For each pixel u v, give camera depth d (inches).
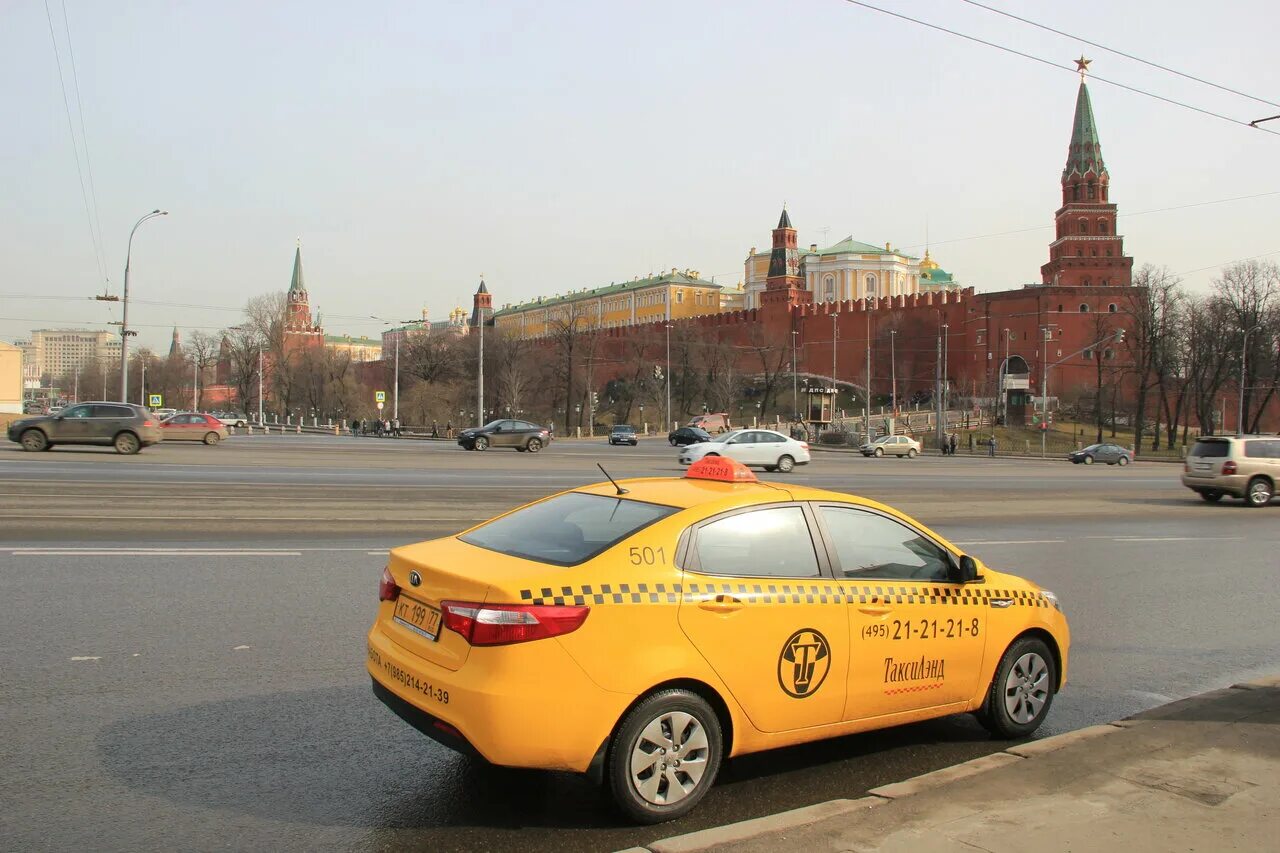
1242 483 887.1
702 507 183.0
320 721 213.9
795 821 153.1
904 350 4089.6
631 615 163.5
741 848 143.3
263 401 4571.9
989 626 212.7
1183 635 336.2
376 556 429.4
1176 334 3075.8
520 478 951.0
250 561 404.8
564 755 157.1
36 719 207.2
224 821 162.7
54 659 250.5
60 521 514.6
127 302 1689.2
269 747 197.5
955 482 1125.7
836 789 186.7
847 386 4205.2
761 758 203.9
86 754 189.0
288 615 308.8
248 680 240.5
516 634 154.9
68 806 165.3
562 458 1440.7
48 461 964.6
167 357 5364.2
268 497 674.2
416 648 169.6
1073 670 285.4
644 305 6023.6
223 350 4254.4
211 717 213.5
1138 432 3009.4
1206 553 552.1
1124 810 161.8
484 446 1683.1
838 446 2824.8
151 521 527.8
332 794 175.9
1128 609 380.2
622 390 4303.6
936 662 203.2
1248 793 170.7
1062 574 460.4
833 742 217.0
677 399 4028.1
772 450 1290.6
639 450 2005.4
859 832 149.8
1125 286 3661.4
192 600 325.1
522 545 182.1
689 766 169.0
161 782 177.5
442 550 184.1
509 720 153.2
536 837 160.6
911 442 2268.7
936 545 214.2
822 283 5516.7
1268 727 210.8
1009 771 179.8
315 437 2454.5
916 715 202.1
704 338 4178.2
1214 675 283.7
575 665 157.5
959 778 175.2
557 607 157.6
